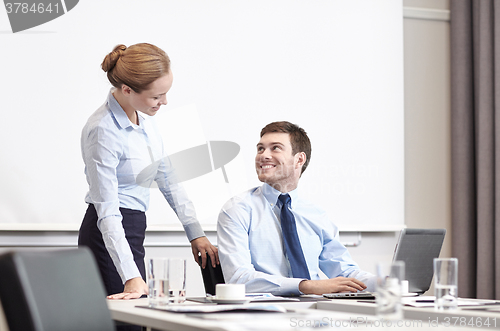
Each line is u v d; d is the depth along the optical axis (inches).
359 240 130.9
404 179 140.3
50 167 111.2
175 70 120.6
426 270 68.2
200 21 123.3
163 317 40.6
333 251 81.1
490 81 136.7
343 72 133.0
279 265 76.2
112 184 74.1
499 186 132.1
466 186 141.5
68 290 39.4
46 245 110.0
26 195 109.3
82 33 114.9
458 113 143.2
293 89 128.9
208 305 50.0
